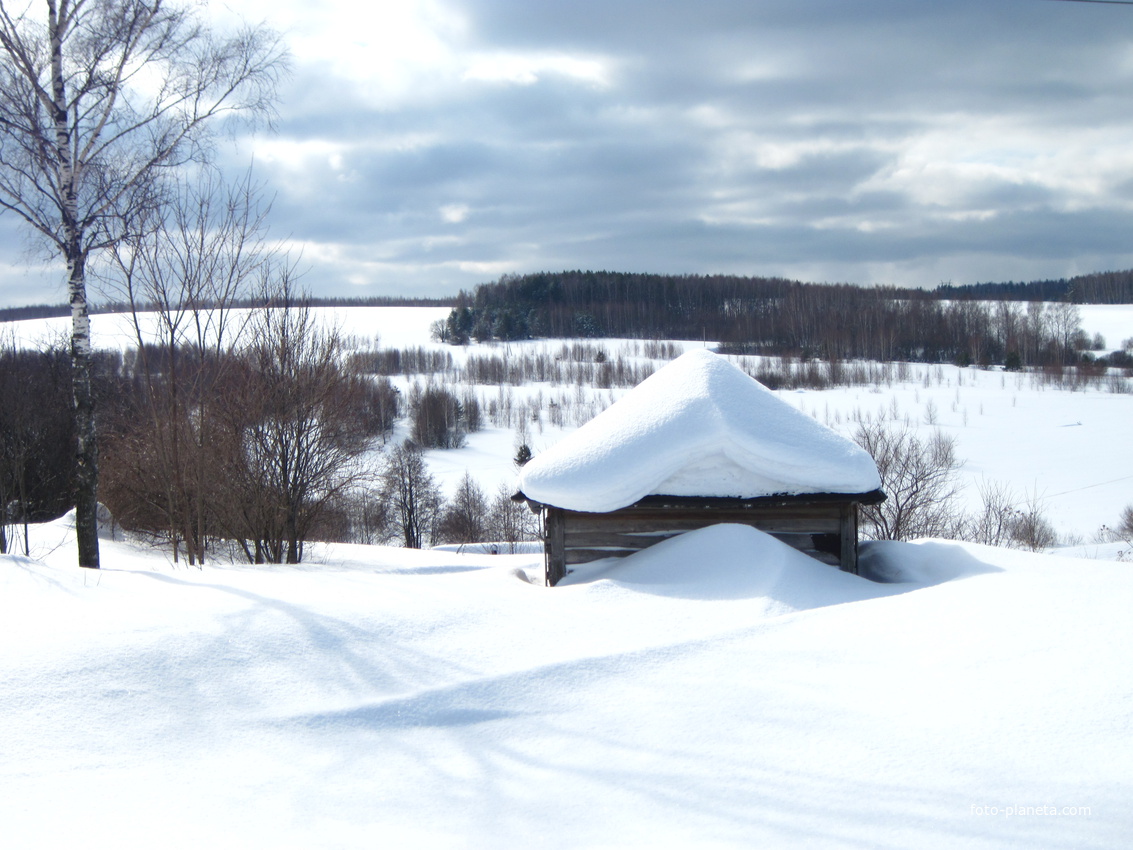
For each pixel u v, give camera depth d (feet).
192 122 34.19
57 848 12.21
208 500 43.50
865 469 27.78
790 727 16.26
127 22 32.40
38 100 31.81
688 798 13.85
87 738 15.74
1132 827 12.51
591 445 29.25
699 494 28.12
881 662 19.15
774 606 22.93
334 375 46.62
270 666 18.83
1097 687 16.88
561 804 13.78
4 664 17.79
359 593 23.97
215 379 41.50
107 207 32.60
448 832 12.94
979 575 24.58
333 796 14.03
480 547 75.66
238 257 41.65
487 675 18.67
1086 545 88.84
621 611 23.12
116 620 20.67
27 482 70.03
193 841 12.51
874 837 12.51
